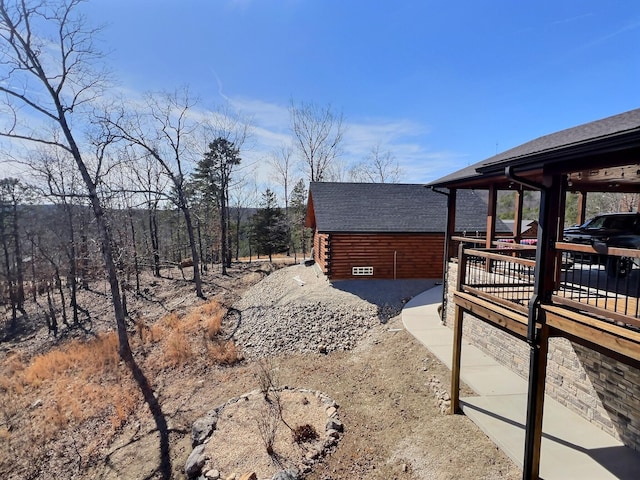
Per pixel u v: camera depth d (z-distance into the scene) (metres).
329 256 15.21
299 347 10.57
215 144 26.25
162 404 8.76
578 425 5.52
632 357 3.33
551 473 4.50
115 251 17.48
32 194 18.84
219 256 29.02
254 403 7.53
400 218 16.05
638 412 4.84
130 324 15.46
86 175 12.73
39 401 9.95
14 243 25.30
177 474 6.09
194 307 16.25
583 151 3.76
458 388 6.16
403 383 7.53
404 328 10.19
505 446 5.04
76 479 6.68
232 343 11.69
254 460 5.77
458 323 6.23
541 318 4.44
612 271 7.41
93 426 8.37
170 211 33.53
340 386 8.04
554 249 4.41
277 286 16.91
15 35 11.12
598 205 29.62
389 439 5.94
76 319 17.75
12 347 16.34
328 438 6.11
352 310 12.27
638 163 3.69
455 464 4.98
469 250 6.02
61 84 12.25
